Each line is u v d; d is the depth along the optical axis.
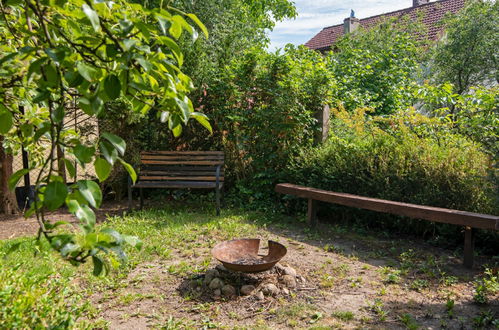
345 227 6.16
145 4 1.35
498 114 5.73
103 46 1.25
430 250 5.03
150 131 8.05
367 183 5.91
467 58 14.88
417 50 12.62
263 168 7.52
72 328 2.54
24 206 7.25
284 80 7.29
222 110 7.76
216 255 3.96
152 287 3.81
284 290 3.67
